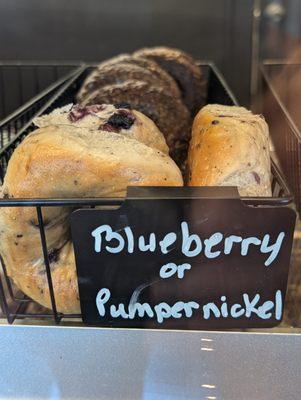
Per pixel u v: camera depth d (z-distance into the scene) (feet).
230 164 0.68
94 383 0.66
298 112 1.28
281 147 1.06
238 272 0.61
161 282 0.62
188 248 0.60
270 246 0.59
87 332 0.64
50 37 2.11
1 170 0.80
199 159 0.73
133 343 0.64
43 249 0.63
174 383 0.65
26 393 0.68
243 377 0.64
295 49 2.06
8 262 0.66
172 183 0.63
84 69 1.47
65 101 1.21
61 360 0.66
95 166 0.60
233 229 0.58
